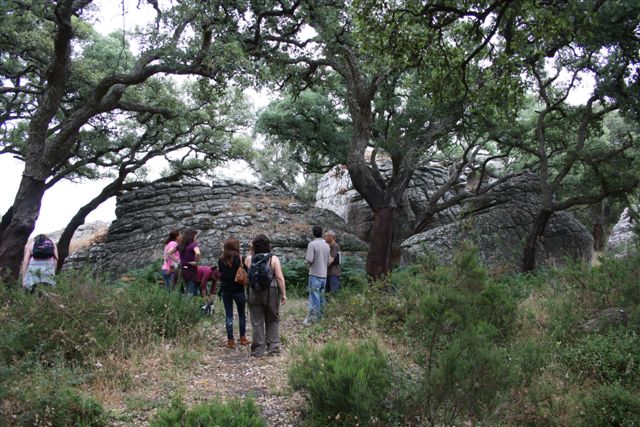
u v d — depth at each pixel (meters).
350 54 16.42
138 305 7.79
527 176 21.97
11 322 5.96
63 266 21.73
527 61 13.21
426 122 20.11
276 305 7.64
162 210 23.06
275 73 17.11
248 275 7.57
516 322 7.00
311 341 8.00
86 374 5.59
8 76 18.91
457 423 4.78
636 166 17.05
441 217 28.19
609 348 6.39
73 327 6.30
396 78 19.70
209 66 13.09
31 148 13.17
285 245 21.53
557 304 8.22
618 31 12.66
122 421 4.93
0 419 4.38
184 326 8.05
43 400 4.62
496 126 18.55
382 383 4.75
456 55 10.23
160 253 20.92
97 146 23.17
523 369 5.10
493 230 19.22
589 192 19.33
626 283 7.68
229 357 7.44
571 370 6.18
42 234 8.39
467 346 4.55
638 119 15.70
